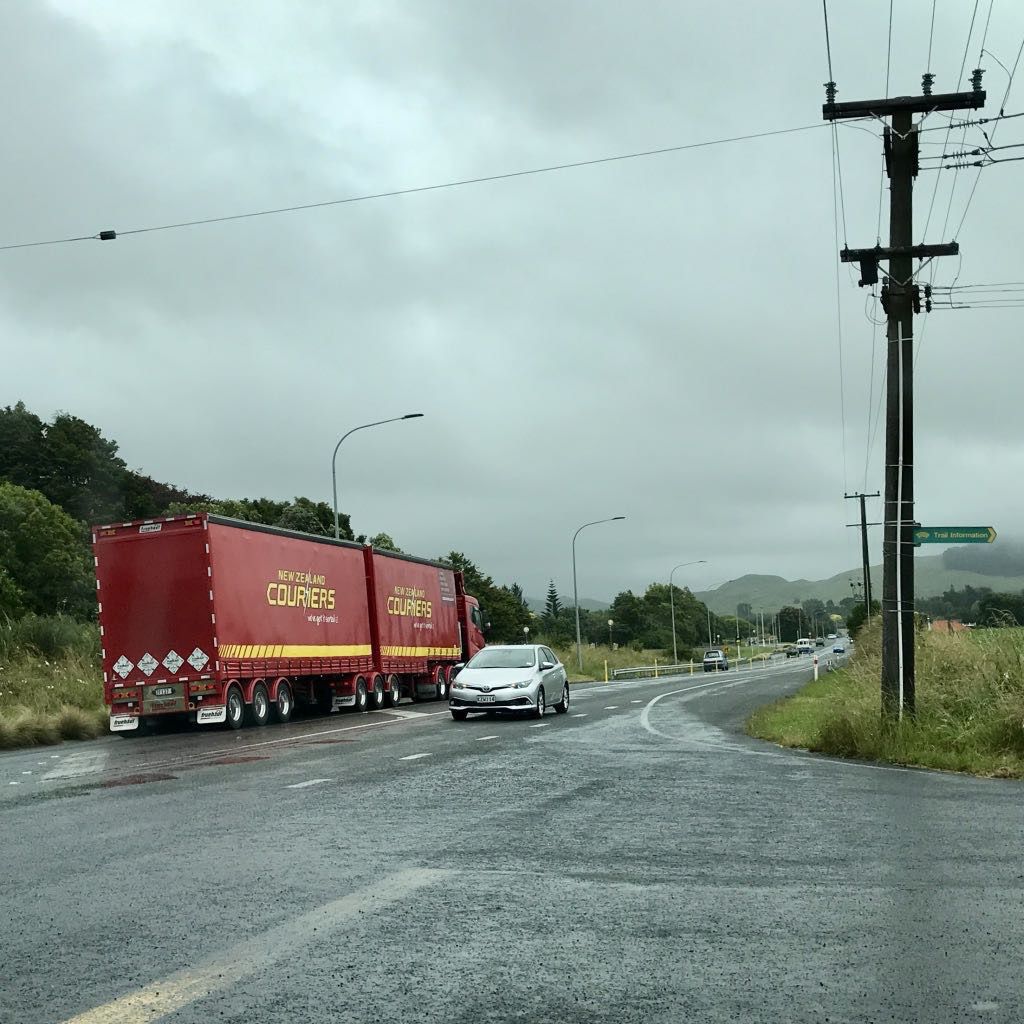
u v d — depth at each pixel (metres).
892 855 7.86
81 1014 4.53
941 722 16.38
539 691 26.05
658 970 5.07
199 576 24.72
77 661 32.66
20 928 5.99
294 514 76.31
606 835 8.82
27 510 63.19
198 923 6.02
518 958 5.29
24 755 20.39
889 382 19.16
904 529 18.48
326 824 9.54
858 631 68.06
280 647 27.41
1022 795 11.24
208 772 14.58
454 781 12.74
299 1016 4.48
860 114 19.45
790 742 17.58
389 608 35.03
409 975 5.02
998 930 5.69
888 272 19.34
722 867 7.47
